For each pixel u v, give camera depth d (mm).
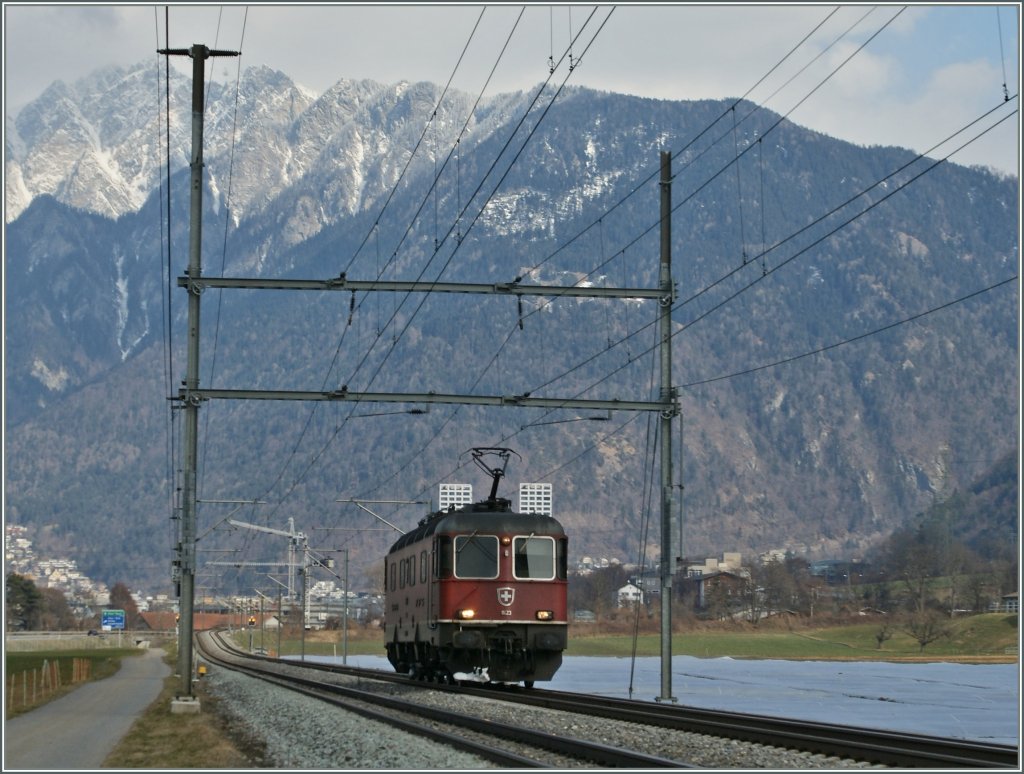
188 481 74875
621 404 77875
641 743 51000
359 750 48906
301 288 73812
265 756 49750
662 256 78750
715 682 176875
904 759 42656
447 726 58719
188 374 74625
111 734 60844
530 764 41094
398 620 100312
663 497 78438
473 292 74688
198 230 74000
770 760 44812
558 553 83750
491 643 82250
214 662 186375
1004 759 42094
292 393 75562
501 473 89375
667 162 79188
